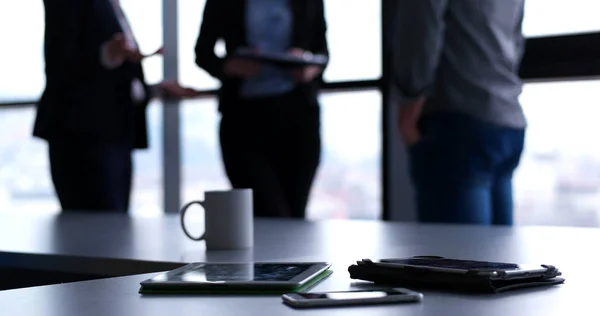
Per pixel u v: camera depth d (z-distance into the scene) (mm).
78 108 2992
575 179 3100
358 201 3607
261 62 2779
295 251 1289
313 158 2938
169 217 2129
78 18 2922
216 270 912
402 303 752
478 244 1348
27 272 1334
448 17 2219
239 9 2873
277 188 2889
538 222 3133
